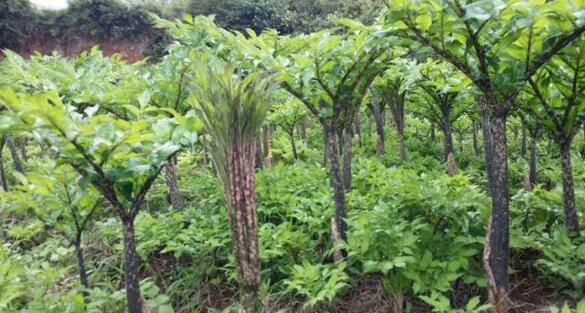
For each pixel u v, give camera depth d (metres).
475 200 3.64
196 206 5.41
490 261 2.83
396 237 3.07
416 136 10.02
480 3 2.36
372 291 3.40
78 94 4.47
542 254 3.46
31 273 3.50
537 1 2.40
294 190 5.05
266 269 3.63
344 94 3.59
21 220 5.76
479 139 10.21
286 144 9.19
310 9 16.56
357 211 3.99
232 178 2.22
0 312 2.94
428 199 3.44
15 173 2.99
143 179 2.61
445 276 2.96
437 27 2.62
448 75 5.55
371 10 13.26
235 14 16.16
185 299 3.71
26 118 2.23
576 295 2.99
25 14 15.61
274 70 3.53
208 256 4.03
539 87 3.30
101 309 3.32
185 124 2.62
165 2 18.06
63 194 3.02
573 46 2.76
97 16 16.19
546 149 8.65
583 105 3.19
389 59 3.68
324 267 3.21
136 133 2.30
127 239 2.61
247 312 2.33
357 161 6.93
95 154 2.39
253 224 2.29
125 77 5.40
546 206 3.70
